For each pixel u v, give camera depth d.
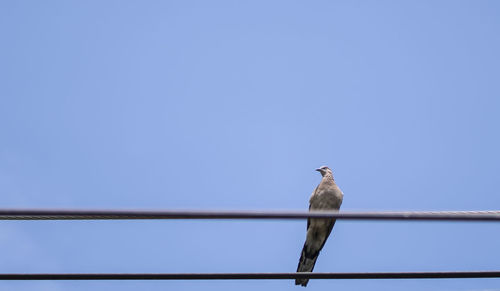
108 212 10.05
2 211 9.88
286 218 10.30
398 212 10.88
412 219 10.41
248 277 11.85
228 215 10.30
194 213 10.20
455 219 10.50
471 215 10.52
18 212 9.92
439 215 10.52
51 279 11.80
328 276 11.87
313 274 11.84
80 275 11.77
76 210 10.07
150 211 10.20
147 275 11.78
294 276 11.87
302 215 10.34
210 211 10.27
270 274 11.84
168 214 10.16
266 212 10.28
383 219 10.41
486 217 10.52
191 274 11.81
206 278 11.77
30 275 11.80
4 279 11.64
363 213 10.41
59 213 10.01
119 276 11.85
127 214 10.10
